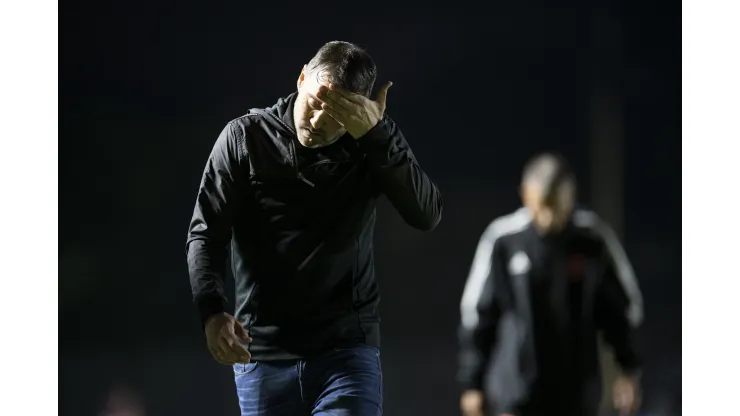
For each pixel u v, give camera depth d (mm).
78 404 70062
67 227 106750
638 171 114812
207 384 76750
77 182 108375
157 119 112062
